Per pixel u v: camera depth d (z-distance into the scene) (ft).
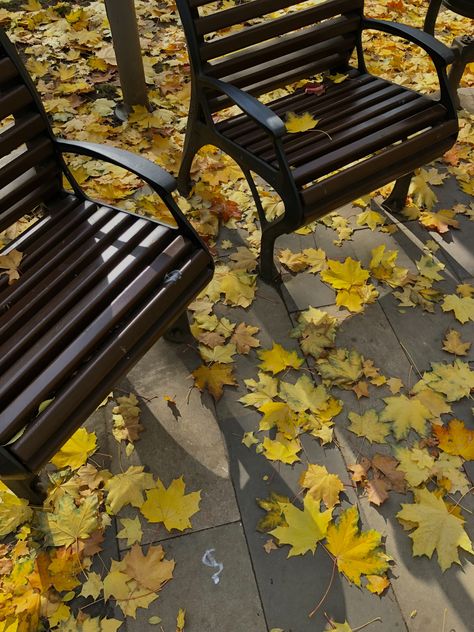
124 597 5.05
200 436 6.17
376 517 5.63
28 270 5.41
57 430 4.41
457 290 7.66
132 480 5.74
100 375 4.67
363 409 6.43
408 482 5.81
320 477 5.80
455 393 6.55
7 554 5.32
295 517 5.51
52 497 5.62
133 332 4.92
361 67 8.09
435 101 7.12
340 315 7.33
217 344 6.92
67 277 5.28
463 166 9.43
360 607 5.10
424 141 6.83
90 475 5.79
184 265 5.36
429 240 8.29
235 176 9.03
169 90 10.42
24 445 4.16
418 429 6.23
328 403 6.42
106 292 5.09
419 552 5.32
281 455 5.97
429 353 6.99
